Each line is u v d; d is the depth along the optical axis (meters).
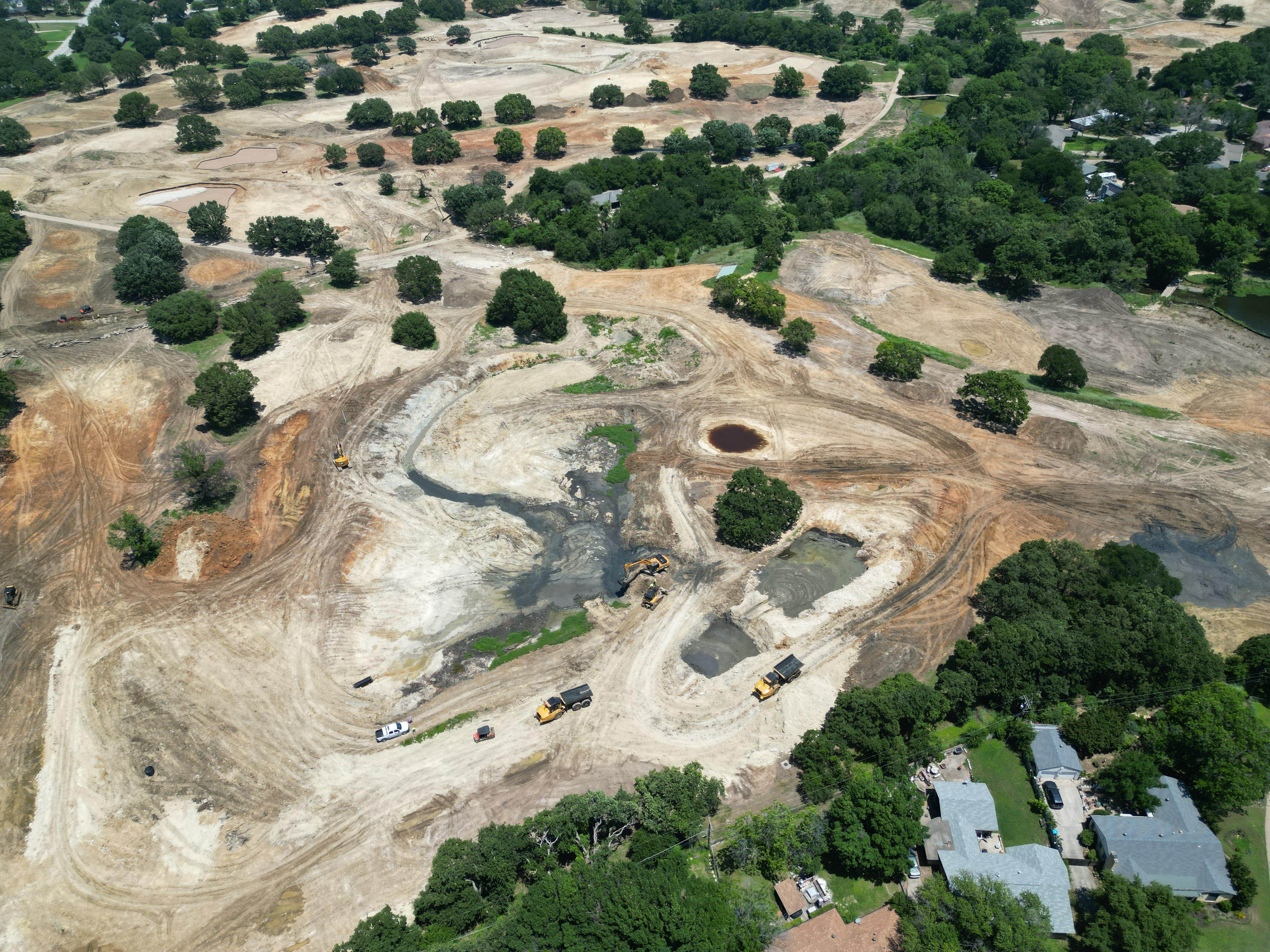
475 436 95.56
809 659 68.62
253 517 83.69
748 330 115.56
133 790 58.41
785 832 52.12
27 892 52.38
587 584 76.88
